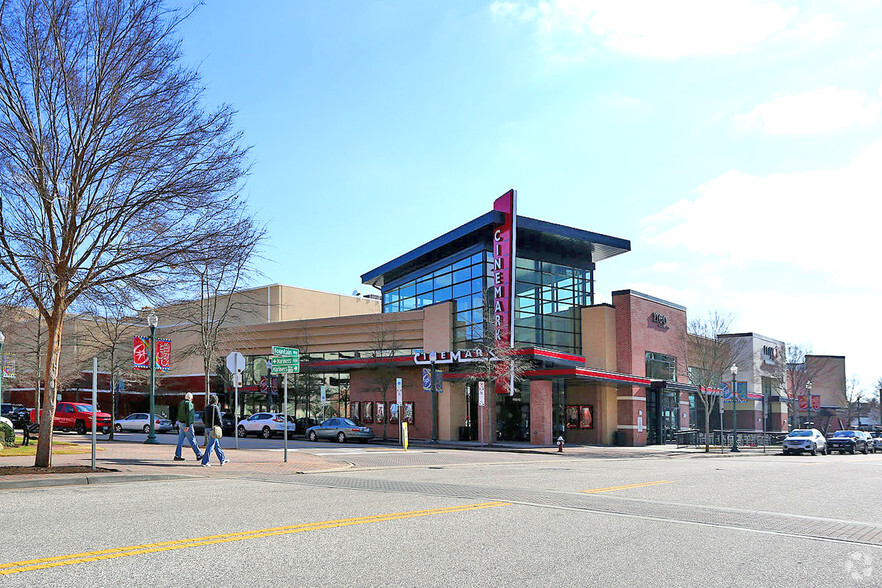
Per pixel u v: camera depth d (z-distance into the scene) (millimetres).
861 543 8953
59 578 6273
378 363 42438
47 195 15055
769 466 26359
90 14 15484
